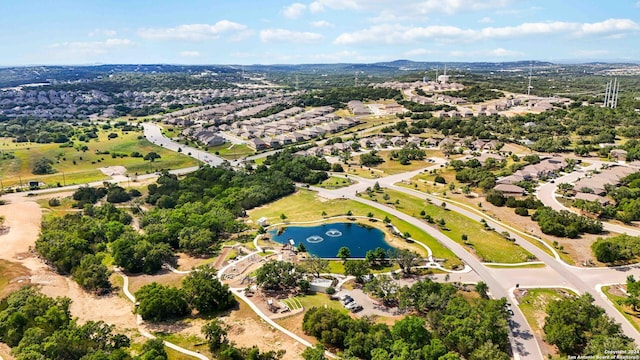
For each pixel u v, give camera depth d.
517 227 168.50
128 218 186.00
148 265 140.12
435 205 194.00
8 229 169.25
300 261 141.62
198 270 134.38
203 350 98.50
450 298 109.44
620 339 89.25
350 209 193.75
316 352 88.88
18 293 115.31
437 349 87.88
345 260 147.12
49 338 92.38
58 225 165.25
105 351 91.81
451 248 152.88
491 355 86.62
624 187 198.25
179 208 190.50
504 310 106.25
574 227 159.00
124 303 121.44
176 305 113.06
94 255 145.12
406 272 136.25
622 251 137.75
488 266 139.38
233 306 118.56
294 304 118.38
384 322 108.56
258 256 150.25
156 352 88.56
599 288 124.69
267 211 197.75
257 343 100.81
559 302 105.56
